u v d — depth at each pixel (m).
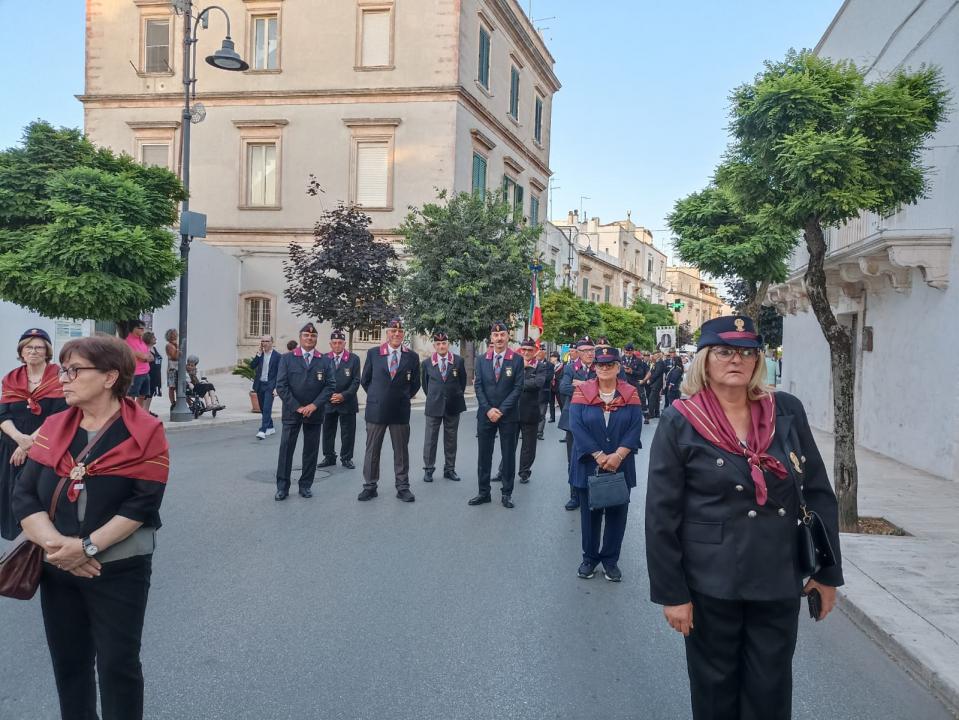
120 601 3.07
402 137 27.08
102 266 12.30
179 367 15.12
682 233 17.48
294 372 8.86
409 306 21.78
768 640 2.90
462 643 4.77
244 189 28.12
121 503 3.05
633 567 6.57
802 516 2.95
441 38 26.77
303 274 21.41
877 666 4.64
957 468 10.80
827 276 14.80
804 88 7.56
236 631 4.87
